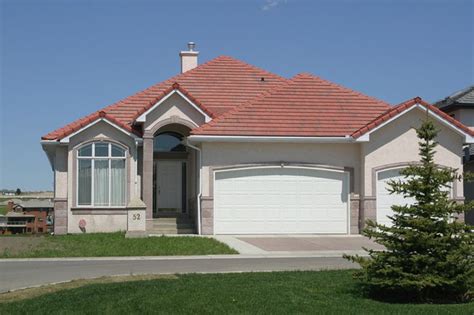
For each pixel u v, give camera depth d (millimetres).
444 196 11680
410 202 24016
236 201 23766
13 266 16578
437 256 11352
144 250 19266
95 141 24625
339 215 24188
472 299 11656
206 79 28438
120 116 26344
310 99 25562
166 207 27625
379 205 23922
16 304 11070
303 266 16141
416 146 24016
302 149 24188
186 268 15875
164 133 27672
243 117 24219
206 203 23516
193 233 24812
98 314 10102
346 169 24266
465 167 28359
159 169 27703
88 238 21781
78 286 12922
